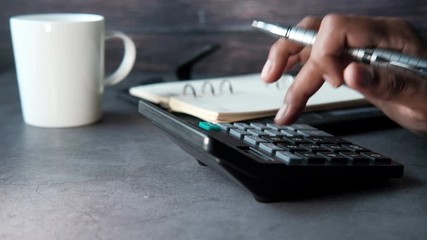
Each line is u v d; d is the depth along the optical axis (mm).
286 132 580
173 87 809
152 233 432
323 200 496
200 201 494
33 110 729
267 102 712
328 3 963
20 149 646
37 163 599
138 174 565
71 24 699
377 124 732
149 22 1056
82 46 714
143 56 1067
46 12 1070
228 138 542
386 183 540
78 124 737
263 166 472
